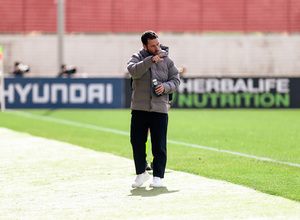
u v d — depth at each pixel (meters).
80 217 19.98
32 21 117.19
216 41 115.38
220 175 28.02
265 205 21.22
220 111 80.38
